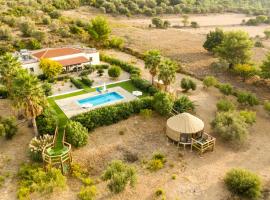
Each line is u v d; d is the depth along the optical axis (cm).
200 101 5528
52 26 9125
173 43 9419
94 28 8538
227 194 3369
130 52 8256
